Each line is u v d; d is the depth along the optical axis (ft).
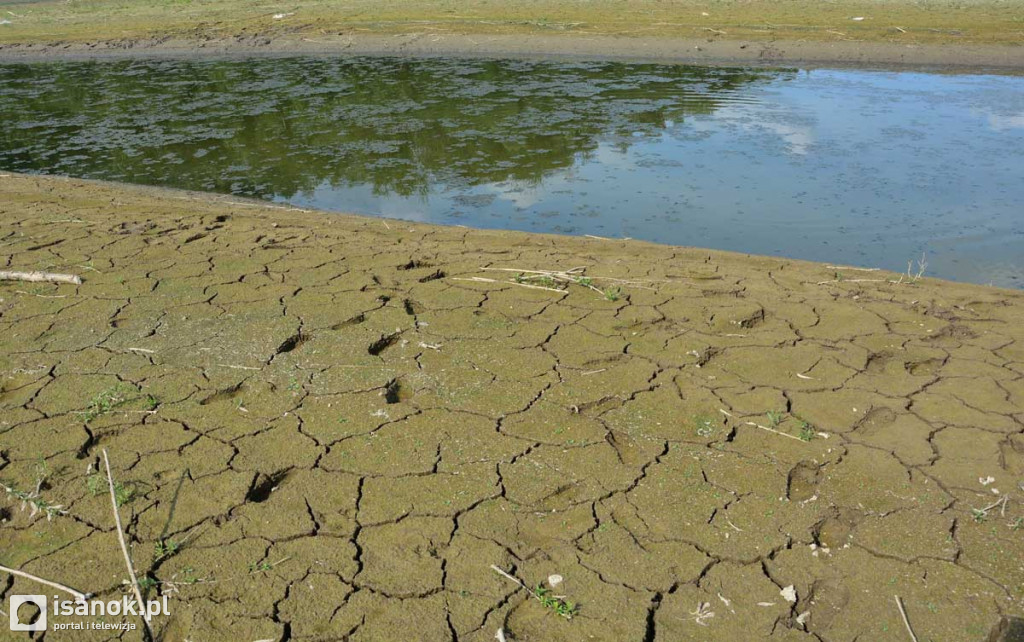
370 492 11.87
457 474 12.22
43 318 17.66
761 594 10.01
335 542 10.96
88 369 15.39
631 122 38.70
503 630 9.53
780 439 12.91
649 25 59.41
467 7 70.64
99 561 10.70
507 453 12.67
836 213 26.30
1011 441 12.71
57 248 22.47
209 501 11.73
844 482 11.88
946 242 23.67
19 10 84.53
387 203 28.84
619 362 15.43
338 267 20.67
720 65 51.83
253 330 16.89
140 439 13.17
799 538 10.85
